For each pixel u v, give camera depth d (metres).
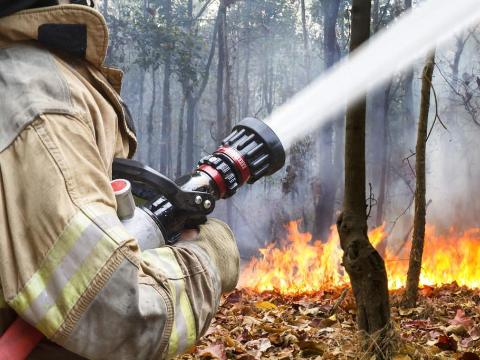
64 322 1.17
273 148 1.65
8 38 1.36
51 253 1.17
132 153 1.56
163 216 1.41
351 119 3.86
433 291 9.41
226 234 1.52
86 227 1.18
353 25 3.57
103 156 1.32
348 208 3.92
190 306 1.30
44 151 1.20
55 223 1.17
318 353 4.82
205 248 1.43
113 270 1.17
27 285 1.17
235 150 1.62
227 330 5.95
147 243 1.36
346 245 3.87
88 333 1.18
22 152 1.20
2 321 1.26
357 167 3.87
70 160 1.21
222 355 4.82
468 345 5.26
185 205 1.44
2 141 1.22
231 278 1.48
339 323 5.99
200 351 4.95
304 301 8.21
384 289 3.84
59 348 1.29
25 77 1.28
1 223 1.20
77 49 1.37
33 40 1.37
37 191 1.18
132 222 1.36
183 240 1.46
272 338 5.37
